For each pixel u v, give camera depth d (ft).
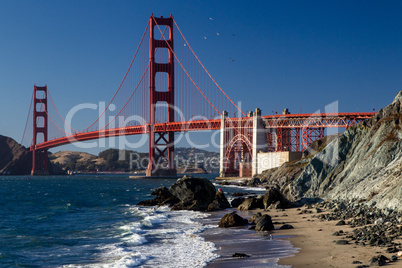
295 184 182.80
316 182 179.63
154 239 98.32
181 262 72.23
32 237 110.73
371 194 122.52
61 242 101.71
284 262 65.92
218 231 105.50
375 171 148.15
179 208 171.94
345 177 166.91
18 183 570.46
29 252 89.97
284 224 105.29
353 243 74.43
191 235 100.78
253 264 66.39
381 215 99.45
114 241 99.55
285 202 154.10
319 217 114.73
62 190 376.48
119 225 130.31
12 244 100.07
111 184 513.04
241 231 102.63
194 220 135.44
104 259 80.02
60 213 177.58
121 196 285.23
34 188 419.95
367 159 158.71
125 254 82.89
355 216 105.81
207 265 68.85
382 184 123.75
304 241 81.51
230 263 68.80
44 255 86.33
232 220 113.70
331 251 69.51
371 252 66.13
